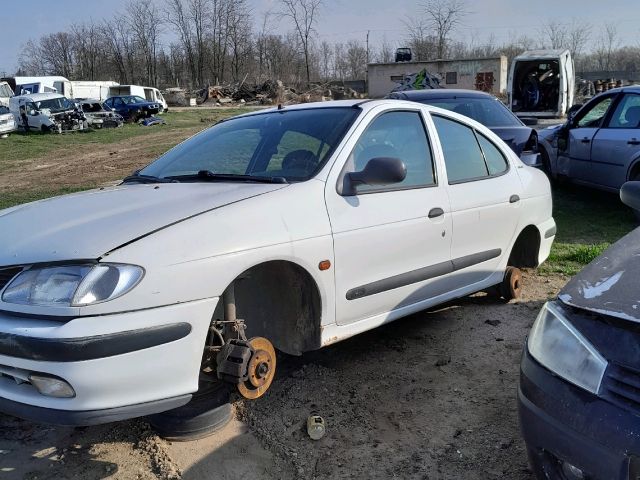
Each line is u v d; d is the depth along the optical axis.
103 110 30.89
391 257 3.62
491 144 4.70
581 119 9.26
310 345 3.36
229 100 54.12
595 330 2.22
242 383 2.85
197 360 2.68
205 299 2.68
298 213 3.13
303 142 3.66
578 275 2.57
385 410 3.43
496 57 44.31
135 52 80.94
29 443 3.15
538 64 19.33
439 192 4.00
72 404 2.46
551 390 2.26
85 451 3.07
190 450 3.06
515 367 3.90
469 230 4.21
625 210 8.68
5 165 17.98
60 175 15.34
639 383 2.04
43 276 2.53
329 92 55.44
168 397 2.61
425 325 4.63
